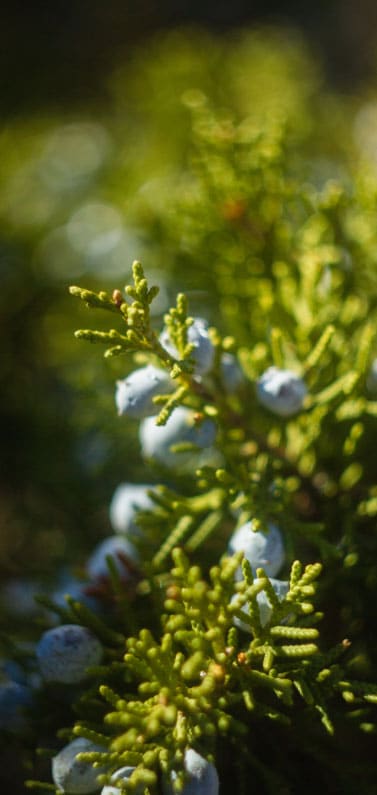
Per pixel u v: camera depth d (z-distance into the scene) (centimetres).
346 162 30
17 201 31
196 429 18
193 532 20
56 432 26
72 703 19
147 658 16
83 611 18
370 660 19
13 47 51
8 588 23
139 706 16
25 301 29
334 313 20
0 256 29
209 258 22
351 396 19
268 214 22
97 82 47
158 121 30
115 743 15
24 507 26
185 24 57
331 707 18
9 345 28
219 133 22
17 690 19
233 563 16
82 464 24
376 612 19
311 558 20
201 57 30
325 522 20
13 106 42
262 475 19
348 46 55
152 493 18
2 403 27
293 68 31
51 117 38
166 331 18
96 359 24
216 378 18
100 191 31
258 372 19
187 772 16
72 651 18
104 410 22
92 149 34
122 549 20
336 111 33
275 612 16
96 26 55
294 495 20
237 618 17
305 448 19
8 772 24
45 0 56
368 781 18
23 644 21
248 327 21
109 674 18
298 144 28
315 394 19
